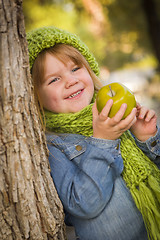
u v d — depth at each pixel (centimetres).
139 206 130
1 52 100
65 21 683
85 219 133
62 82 148
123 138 148
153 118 150
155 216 129
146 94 729
